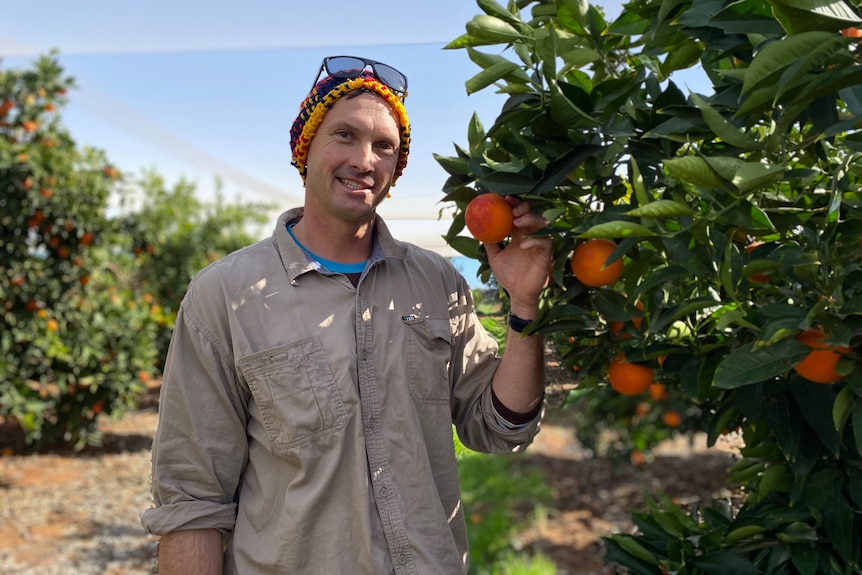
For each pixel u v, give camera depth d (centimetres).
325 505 132
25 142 580
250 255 142
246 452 141
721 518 161
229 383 137
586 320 131
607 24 143
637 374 141
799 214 119
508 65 119
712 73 127
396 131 140
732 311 107
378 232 146
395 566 131
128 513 499
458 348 156
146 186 845
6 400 545
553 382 179
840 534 134
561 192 126
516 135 121
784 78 92
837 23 92
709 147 123
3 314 557
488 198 127
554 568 438
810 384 127
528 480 592
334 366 134
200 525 135
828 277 107
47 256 584
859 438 109
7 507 504
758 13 107
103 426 710
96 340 588
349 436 133
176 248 837
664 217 109
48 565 418
